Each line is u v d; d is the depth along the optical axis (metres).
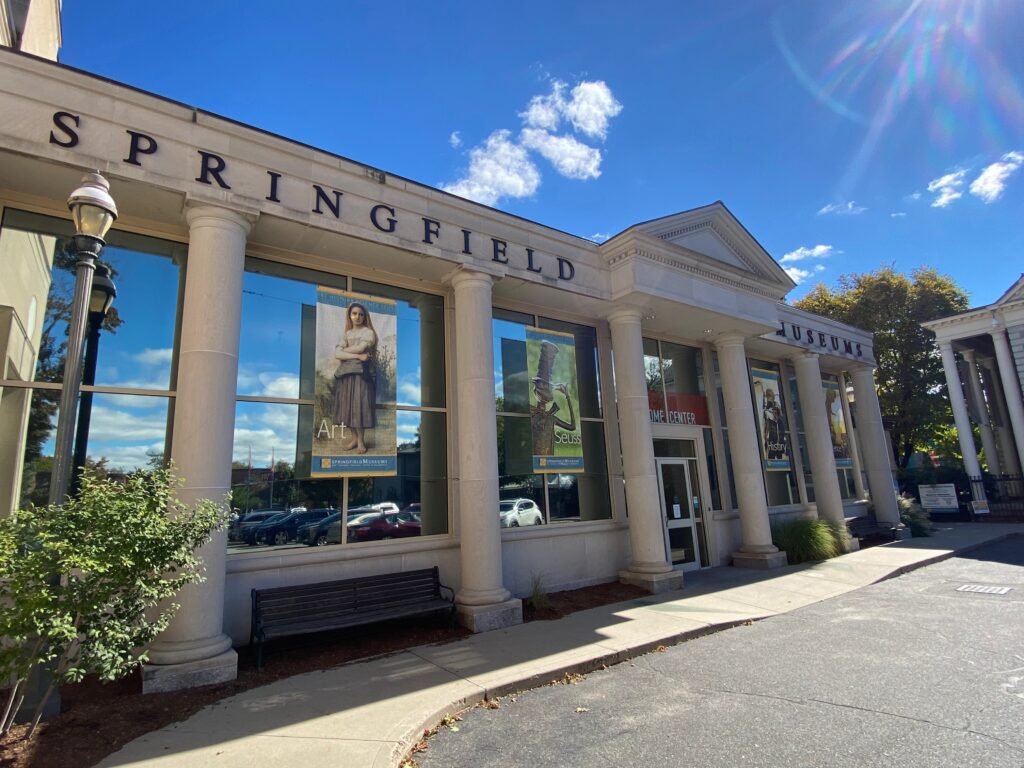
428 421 9.16
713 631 7.61
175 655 5.51
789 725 4.57
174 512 5.75
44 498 6.14
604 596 9.52
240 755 4.10
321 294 8.10
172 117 6.41
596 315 11.45
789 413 16.27
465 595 7.91
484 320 8.68
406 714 4.80
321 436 7.80
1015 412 25.12
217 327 6.30
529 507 10.00
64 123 5.77
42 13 10.92
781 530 13.29
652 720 4.78
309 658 6.48
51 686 4.07
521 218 9.43
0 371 6.19
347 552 7.75
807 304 33.81
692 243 11.68
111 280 6.66
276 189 7.00
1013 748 4.05
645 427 10.54
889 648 6.51
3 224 6.30
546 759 4.16
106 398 6.57
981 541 15.46
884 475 16.95
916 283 31.56
